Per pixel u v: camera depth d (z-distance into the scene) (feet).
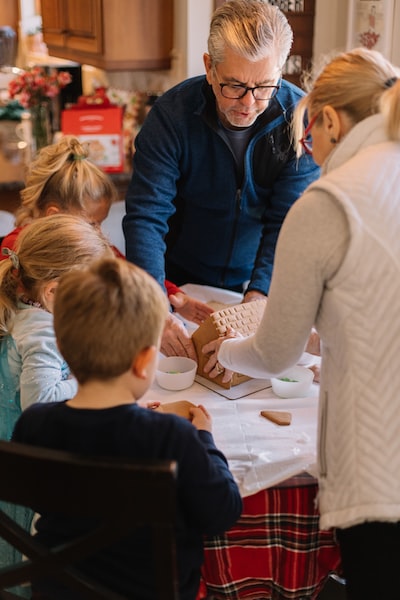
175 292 7.09
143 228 6.99
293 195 7.34
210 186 7.36
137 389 4.04
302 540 4.68
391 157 4.14
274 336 4.30
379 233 3.95
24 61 16.62
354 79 4.28
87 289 3.85
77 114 11.23
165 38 10.62
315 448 4.86
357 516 4.05
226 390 5.74
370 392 4.02
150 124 7.11
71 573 3.77
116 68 10.50
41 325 5.42
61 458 3.40
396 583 4.25
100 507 3.42
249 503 4.60
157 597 3.56
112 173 11.37
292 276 4.09
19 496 3.56
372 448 4.03
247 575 4.77
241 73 6.11
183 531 4.05
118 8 10.27
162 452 3.85
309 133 4.75
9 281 5.53
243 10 6.08
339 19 10.08
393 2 9.17
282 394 5.58
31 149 12.66
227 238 7.85
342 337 4.07
